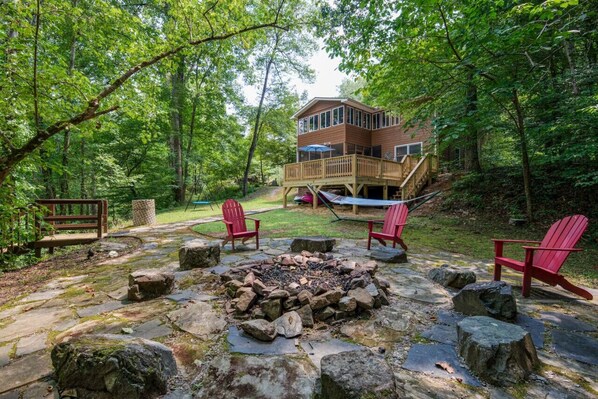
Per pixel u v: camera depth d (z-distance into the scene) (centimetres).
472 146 996
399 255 444
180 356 197
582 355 199
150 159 1614
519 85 517
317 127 1744
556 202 733
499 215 775
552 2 386
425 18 558
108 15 509
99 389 156
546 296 311
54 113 454
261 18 636
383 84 757
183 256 402
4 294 334
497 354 173
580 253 522
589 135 553
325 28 696
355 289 276
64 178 1105
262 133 2409
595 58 629
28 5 383
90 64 1048
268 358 194
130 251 535
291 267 340
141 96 596
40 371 182
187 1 503
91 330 236
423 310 273
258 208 1240
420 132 1479
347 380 132
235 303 268
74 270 429
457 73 648
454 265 437
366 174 1036
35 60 374
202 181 2153
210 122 1791
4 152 446
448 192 1007
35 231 568
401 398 153
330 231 714
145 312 269
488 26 493
